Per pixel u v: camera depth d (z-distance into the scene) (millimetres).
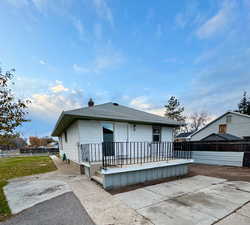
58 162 10664
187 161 6191
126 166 4758
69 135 8945
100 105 8938
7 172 7070
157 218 2570
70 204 3184
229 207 3000
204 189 4188
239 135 15453
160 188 4297
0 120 3477
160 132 9008
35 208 3016
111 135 7004
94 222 2459
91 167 5398
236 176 5805
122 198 3521
